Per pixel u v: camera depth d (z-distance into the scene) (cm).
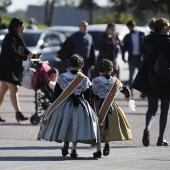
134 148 2550
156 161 2253
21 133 2859
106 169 2077
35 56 3139
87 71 3878
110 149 2514
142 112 3766
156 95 2598
